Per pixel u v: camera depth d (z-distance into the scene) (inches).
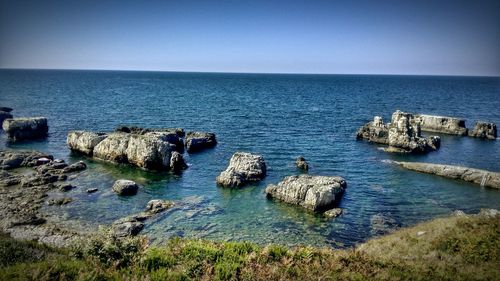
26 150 2223.2
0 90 6619.1
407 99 6373.0
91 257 598.2
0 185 1644.9
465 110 4805.6
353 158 2342.5
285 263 617.6
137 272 554.6
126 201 1523.1
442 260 774.5
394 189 1764.3
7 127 2620.6
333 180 1670.8
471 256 786.8
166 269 589.9
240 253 668.7
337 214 1421.0
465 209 1529.3
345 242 1201.4
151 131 2711.6
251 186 1754.4
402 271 650.8
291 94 7431.1
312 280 570.6
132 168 2022.6
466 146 2829.7
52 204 1451.8
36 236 1147.9
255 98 6323.8
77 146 2297.0
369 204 1556.3
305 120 3818.9
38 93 6176.2
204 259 625.3
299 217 1402.6
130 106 4667.8
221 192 1665.8
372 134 2864.2
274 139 2847.0
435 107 5103.3
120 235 1173.1
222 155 2342.5
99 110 4202.8
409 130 2615.7
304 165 2062.0
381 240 1063.0
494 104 5565.9
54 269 530.9
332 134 3110.2
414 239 973.2
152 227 1272.1
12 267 536.7
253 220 1365.7
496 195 1715.1
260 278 565.6
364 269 636.1
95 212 1395.2
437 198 1657.2
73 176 1844.2
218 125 3425.2
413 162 2214.6
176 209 1441.9
